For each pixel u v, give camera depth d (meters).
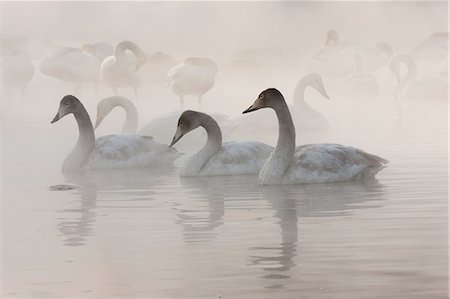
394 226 13.04
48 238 12.87
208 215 14.16
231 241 12.38
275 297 9.93
